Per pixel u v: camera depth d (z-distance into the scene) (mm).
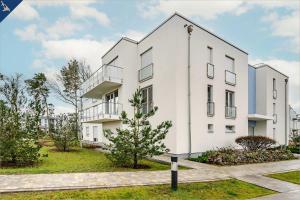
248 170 10617
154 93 15812
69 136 17797
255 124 22812
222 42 17359
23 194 6039
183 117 14055
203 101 15359
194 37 15180
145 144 9938
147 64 17031
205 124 15297
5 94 22750
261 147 15883
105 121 20000
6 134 10180
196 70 15102
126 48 17609
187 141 14109
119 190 6586
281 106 25625
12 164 10492
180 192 6754
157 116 15242
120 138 10000
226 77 17312
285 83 26703
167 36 14898
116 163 10648
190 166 11039
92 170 9258
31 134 10812
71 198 5898
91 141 28109
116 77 17156
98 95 23328
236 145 17547
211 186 7555
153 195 6461
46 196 5934
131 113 17312
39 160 11898
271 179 9078
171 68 14375
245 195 7082
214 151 13852
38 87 35812
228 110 17344
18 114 10641
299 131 35531
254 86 23766
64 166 10133
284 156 15383
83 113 22984
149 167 10344
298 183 8766
